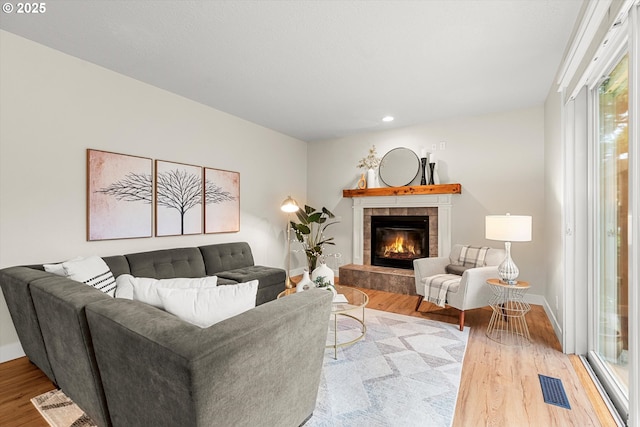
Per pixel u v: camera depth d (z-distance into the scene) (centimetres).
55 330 157
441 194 444
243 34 235
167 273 316
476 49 255
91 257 239
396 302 393
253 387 119
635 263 133
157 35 237
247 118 439
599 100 224
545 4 199
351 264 518
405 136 479
